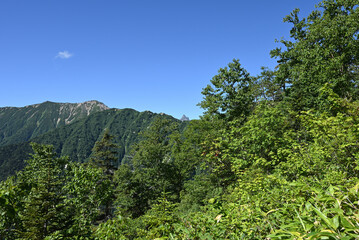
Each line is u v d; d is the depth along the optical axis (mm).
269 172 7371
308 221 1245
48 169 18312
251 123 8086
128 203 34062
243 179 6699
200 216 2586
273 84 25641
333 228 1021
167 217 2986
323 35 18859
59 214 16016
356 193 1196
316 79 18109
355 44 17234
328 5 22047
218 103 24781
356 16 17672
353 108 4488
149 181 37875
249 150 8383
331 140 4496
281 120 7684
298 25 25391
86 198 14766
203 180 17641
